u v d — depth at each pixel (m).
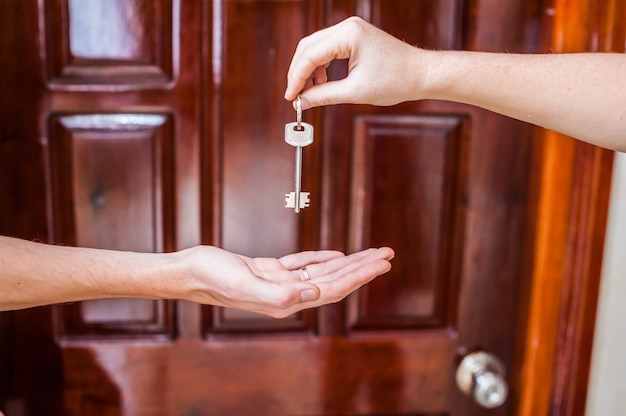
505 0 1.04
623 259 1.09
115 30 1.01
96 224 1.05
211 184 1.05
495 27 1.04
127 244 1.06
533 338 1.13
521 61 0.67
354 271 0.66
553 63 0.66
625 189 1.07
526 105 0.67
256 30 1.02
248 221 1.07
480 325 1.14
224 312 1.09
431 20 1.04
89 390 1.10
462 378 1.13
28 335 1.08
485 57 0.67
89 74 1.02
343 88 0.65
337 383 1.13
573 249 1.08
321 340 1.12
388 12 1.03
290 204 0.72
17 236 1.04
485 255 1.12
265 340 1.11
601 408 1.14
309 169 1.06
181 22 1.01
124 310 1.08
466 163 1.09
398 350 1.13
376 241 1.09
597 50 1.01
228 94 1.03
